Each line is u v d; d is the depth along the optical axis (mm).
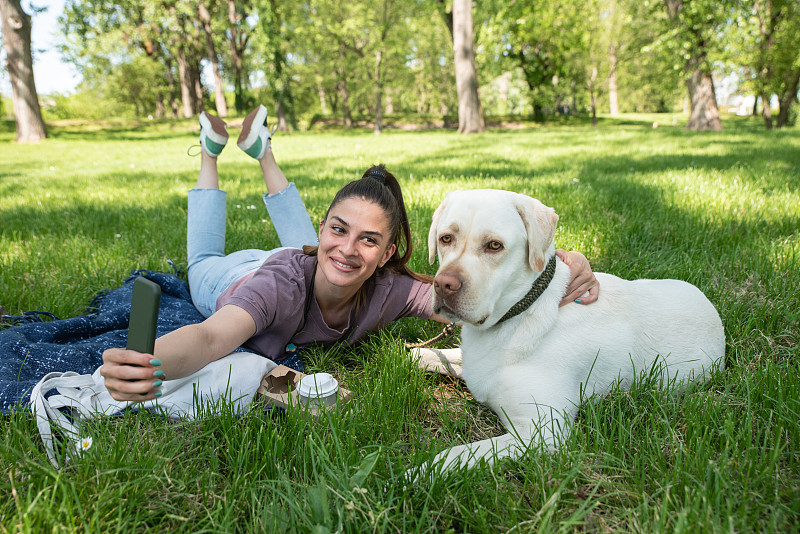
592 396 2029
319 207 5531
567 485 1602
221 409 1877
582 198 5500
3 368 2061
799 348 2377
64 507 1324
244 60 38094
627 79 42594
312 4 31656
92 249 4211
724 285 3195
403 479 1567
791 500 1479
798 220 4461
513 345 2025
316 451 1688
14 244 4465
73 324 2570
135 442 1696
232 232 4605
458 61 24219
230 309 2104
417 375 2279
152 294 1506
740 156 9391
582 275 2174
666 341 2254
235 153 14602
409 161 10398
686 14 20156
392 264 2666
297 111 41438
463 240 1965
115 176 9352
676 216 4766
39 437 1784
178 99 58000
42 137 22594
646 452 1717
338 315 2545
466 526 1437
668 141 13711
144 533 1413
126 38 32625
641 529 1393
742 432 1729
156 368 1558
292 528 1355
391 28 31844
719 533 1303
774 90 23516
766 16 23328
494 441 1793
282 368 2223
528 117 39406
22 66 21750
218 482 1633
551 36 33219
